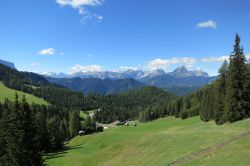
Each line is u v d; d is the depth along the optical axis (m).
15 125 50.88
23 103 53.12
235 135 55.91
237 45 86.31
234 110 83.12
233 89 83.25
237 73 83.94
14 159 48.50
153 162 59.88
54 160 103.31
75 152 117.38
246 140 50.53
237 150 46.69
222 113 93.19
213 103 121.44
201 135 65.12
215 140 56.50
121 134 130.88
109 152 85.06
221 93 94.94
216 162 45.03
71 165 89.12
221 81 96.06
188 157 52.97
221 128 69.25
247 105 82.56
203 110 132.62
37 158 52.03
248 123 64.50
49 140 131.88
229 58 86.88
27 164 49.62
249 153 43.81
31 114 53.59
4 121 57.97
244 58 86.06
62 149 134.75
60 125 183.75
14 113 51.66
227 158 44.78
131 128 183.12
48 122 154.62
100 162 81.12
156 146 70.81
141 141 80.19
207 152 51.44
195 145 58.03
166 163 54.38
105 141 123.75
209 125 102.81
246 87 83.00
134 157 71.06
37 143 52.78
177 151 59.12
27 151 49.84
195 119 170.50
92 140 135.50
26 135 51.34
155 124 190.62
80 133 189.50
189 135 68.94
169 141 70.12
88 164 84.38
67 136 187.75
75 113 194.38
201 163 47.38
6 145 50.53
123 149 81.50
